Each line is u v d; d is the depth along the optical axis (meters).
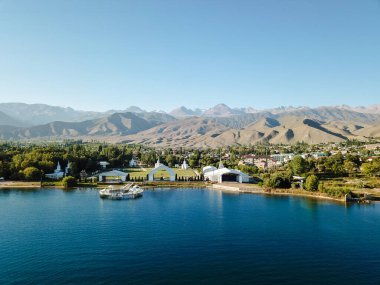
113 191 158.38
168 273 69.00
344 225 104.81
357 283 65.50
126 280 65.62
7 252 79.56
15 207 128.88
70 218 112.06
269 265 73.50
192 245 85.31
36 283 63.94
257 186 187.62
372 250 82.75
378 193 154.38
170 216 116.06
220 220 110.56
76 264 72.75
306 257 78.12
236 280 66.31
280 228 101.31
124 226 102.38
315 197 156.62
